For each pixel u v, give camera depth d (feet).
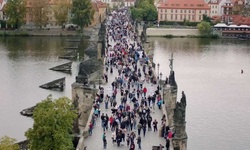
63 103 289.74
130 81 489.67
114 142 324.19
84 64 433.89
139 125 337.52
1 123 463.42
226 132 472.03
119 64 596.70
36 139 272.92
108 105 418.10
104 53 630.33
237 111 548.31
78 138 332.60
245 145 439.63
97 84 497.87
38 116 276.41
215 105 571.28
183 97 304.71
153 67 612.29
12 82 639.76
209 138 452.76
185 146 307.37
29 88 608.60
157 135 339.16
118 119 354.74
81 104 417.08
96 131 348.18
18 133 437.99
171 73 428.56
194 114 529.45
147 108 386.73
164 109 386.32
